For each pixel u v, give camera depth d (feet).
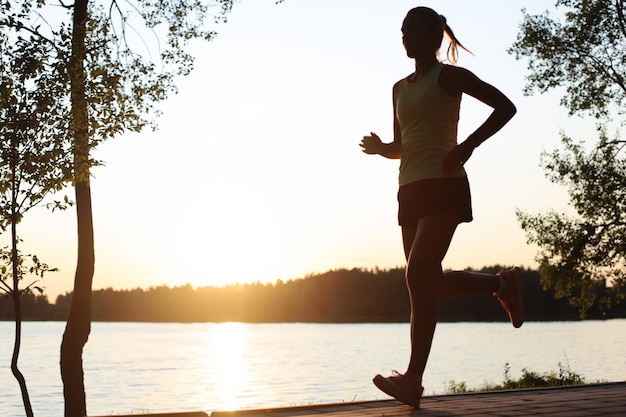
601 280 79.00
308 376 203.51
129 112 24.12
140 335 631.56
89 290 32.19
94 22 25.25
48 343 424.87
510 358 248.11
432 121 10.39
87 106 23.21
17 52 22.07
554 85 71.61
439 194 10.12
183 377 201.87
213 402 134.00
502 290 11.46
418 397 9.93
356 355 320.91
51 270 23.09
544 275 80.64
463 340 433.07
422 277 10.14
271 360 289.94
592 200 76.28
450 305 504.43
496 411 9.02
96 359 302.45
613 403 9.43
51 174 22.18
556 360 218.18
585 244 76.69
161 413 10.11
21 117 21.83
